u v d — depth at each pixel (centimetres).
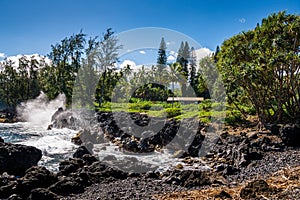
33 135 2330
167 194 877
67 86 4784
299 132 1413
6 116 4331
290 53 1662
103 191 935
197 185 958
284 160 1200
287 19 1791
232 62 1909
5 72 5788
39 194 862
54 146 1834
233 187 916
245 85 1892
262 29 1827
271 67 1739
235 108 2309
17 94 5675
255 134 1577
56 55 5038
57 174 1109
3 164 1192
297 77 1864
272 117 1883
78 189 948
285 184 817
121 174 1112
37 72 5825
